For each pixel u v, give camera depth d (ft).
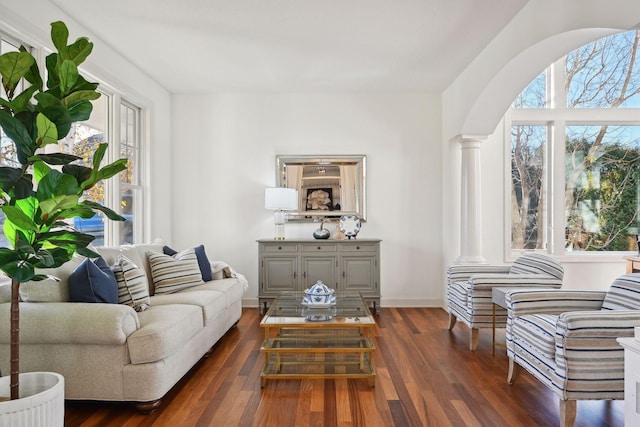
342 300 12.40
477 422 7.83
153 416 8.07
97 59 12.19
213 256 18.02
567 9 8.85
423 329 14.44
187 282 12.53
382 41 12.51
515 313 9.38
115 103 13.35
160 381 8.24
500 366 10.84
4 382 6.34
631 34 17.34
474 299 12.00
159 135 16.72
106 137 13.32
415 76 15.75
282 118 18.02
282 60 14.07
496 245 17.19
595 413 8.32
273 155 18.07
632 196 17.52
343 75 15.62
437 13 10.71
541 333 8.09
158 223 16.61
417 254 17.95
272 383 9.76
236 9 10.52
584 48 17.39
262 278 16.78
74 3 10.20
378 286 16.71
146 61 14.14
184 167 18.02
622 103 17.38
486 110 14.26
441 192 17.95
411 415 8.11
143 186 15.65
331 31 11.79
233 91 17.74
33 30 9.50
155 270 12.30
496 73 12.09
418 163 17.97
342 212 17.98
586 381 7.29
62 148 11.38
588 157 17.54
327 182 17.99
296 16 10.88
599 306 9.34
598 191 17.53
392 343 12.83
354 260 16.76
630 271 15.99
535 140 17.60
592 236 17.52
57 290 8.67
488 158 17.21
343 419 7.95
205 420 7.91
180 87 17.12
